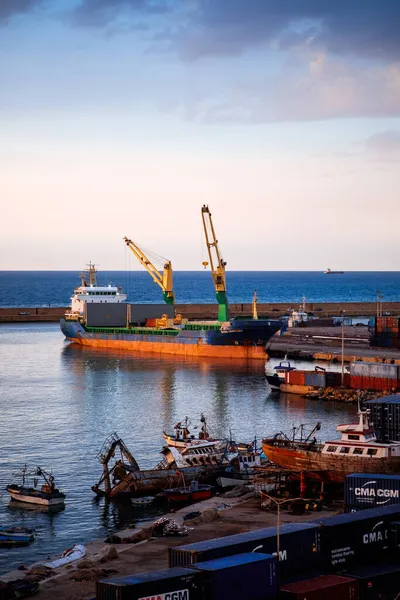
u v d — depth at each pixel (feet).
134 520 244.22
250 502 249.96
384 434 298.56
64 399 449.89
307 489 260.01
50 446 332.19
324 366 581.53
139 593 150.71
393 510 192.75
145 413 406.21
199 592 156.25
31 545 223.51
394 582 178.19
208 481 279.08
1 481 283.18
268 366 594.65
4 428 367.25
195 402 438.81
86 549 212.84
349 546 182.19
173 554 166.61
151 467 300.61
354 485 219.20
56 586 186.09
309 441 314.76
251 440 343.87
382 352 608.19
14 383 515.09
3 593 179.93
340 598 169.48
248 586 160.86
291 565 175.42
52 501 257.96
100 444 335.67
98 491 270.67
